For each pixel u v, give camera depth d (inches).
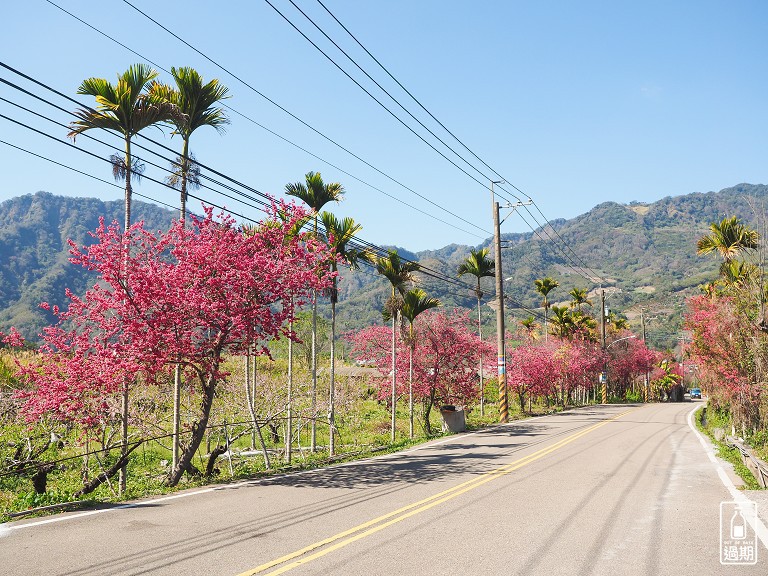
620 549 306.7
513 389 1739.7
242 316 555.5
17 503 446.9
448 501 432.5
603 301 2645.2
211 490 486.9
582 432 1029.8
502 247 1397.6
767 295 887.1
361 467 623.2
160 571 265.1
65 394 558.6
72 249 535.8
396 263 1038.4
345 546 309.4
